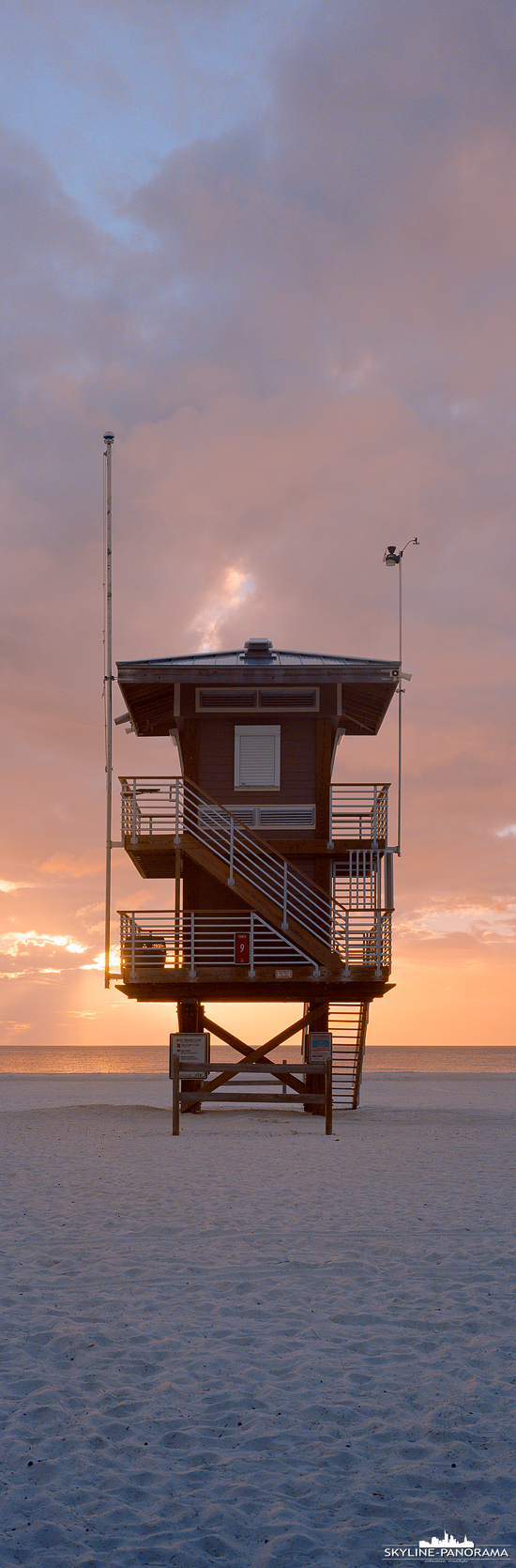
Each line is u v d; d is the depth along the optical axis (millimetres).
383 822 23484
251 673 23438
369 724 27906
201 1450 4855
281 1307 6965
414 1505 4344
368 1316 6770
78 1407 5324
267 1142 16859
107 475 24516
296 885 23328
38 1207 10391
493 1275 7758
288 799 23719
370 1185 11930
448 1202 10758
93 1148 15875
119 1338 6344
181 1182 12047
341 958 22688
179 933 23266
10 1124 20906
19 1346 6191
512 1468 4660
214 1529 4156
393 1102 38938
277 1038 24031
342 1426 5109
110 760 23203
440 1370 5852
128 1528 4176
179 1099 17969
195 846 22922
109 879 22922
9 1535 4078
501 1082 68312
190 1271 7863
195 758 23953
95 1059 158125
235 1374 5766
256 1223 9555
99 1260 8188
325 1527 4172
